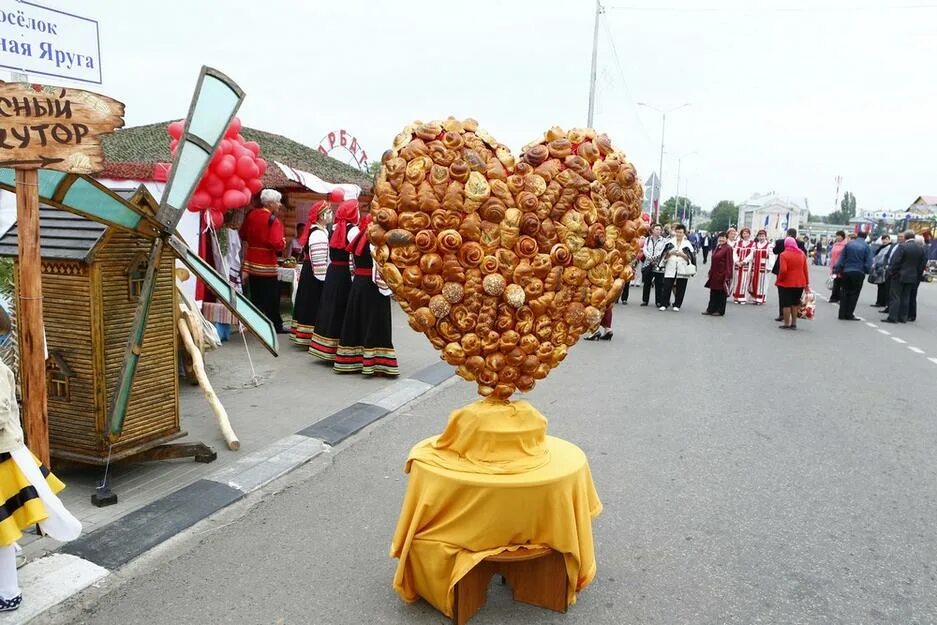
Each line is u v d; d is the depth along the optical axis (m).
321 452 5.30
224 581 3.45
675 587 3.50
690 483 4.93
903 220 38.62
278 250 9.49
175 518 4.02
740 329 12.59
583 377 8.28
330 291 7.96
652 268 15.45
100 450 4.31
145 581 3.42
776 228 54.91
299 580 3.47
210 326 7.41
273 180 10.33
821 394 7.75
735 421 6.55
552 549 3.13
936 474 5.25
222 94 4.13
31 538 3.71
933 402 7.50
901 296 14.18
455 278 3.02
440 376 7.86
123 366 4.00
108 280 4.24
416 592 3.24
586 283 3.21
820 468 5.31
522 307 3.08
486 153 2.99
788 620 3.24
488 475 3.02
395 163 2.98
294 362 8.23
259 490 4.57
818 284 25.84
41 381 3.58
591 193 3.08
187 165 4.08
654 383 8.07
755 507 4.54
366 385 7.28
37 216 3.50
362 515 4.24
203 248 8.44
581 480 3.22
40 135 3.37
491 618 3.18
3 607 3.04
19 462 3.02
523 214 3.01
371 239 3.04
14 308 4.66
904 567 3.78
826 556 3.88
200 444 4.91
